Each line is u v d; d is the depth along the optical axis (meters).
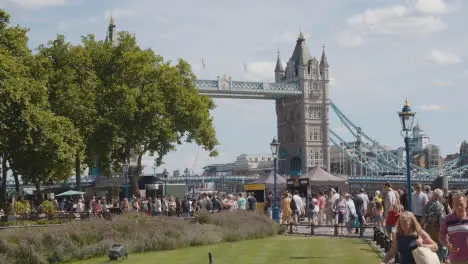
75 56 82.38
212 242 39.22
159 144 90.31
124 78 88.44
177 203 71.75
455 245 16.41
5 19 66.06
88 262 31.36
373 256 29.05
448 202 28.09
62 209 74.75
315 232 48.41
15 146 63.84
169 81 91.31
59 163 72.38
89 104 81.00
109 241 34.38
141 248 35.03
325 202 59.78
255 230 43.41
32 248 31.72
